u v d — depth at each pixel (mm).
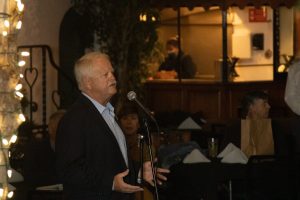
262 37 18047
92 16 13883
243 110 9336
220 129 13375
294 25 16281
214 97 15320
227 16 16359
